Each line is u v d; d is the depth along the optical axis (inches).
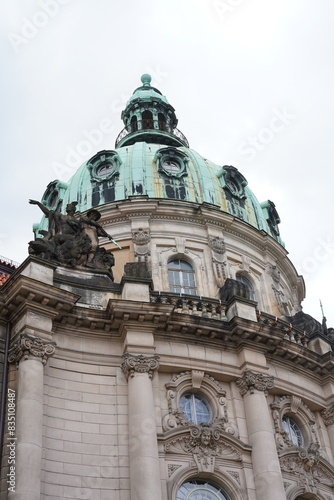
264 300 1550.2
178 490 1024.2
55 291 1044.5
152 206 1539.1
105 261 1203.2
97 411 1025.5
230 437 1078.4
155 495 943.7
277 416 1165.7
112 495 960.9
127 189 1595.7
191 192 1614.2
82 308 1075.3
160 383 1101.1
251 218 1683.1
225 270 1512.1
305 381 1248.8
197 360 1128.8
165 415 1068.5
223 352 1162.0
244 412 1125.1
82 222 1234.0
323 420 1245.1
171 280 1487.5
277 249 1652.3
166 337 1128.2
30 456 902.4
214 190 1644.9
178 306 1187.3
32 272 1060.5
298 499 1128.2
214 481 1053.8
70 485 949.8
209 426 1074.1
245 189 1755.7
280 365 1222.3
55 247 1174.3
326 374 1270.9
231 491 1040.2
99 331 1088.8
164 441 1031.6
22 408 940.6
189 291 1480.1
